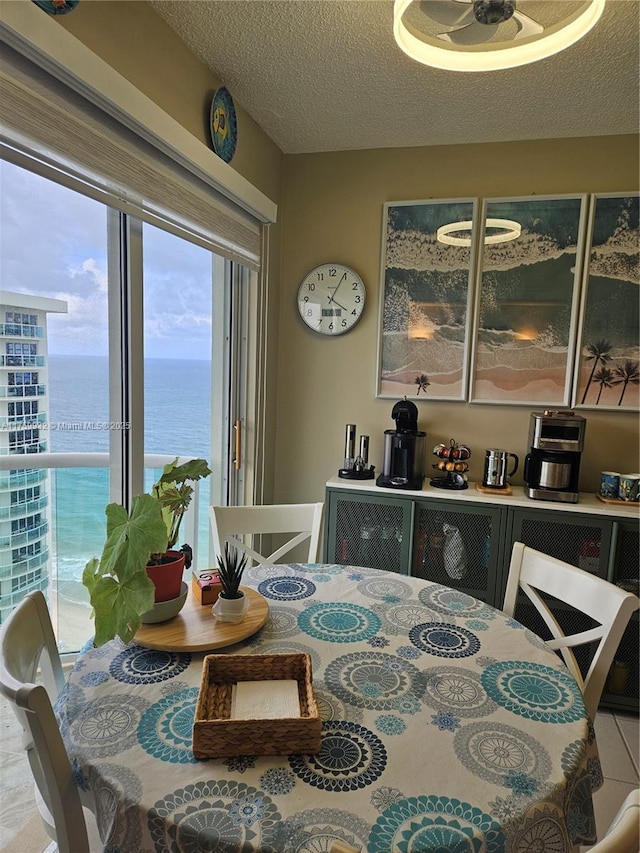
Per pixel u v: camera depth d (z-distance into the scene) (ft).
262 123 7.84
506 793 2.58
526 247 8.11
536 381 8.26
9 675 2.77
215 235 6.73
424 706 3.26
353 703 3.27
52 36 3.78
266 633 4.16
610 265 7.83
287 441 9.57
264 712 3.03
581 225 7.86
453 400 8.63
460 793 2.58
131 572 3.55
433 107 7.19
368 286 8.93
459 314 8.46
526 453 8.42
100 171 4.51
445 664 3.76
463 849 2.31
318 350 9.26
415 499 7.71
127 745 2.84
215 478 8.55
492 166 8.27
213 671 3.36
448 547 7.70
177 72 5.71
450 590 5.11
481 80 6.45
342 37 5.67
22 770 5.57
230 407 8.42
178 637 3.89
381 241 8.73
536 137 8.02
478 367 8.47
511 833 2.41
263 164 8.21
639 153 7.72
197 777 2.63
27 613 3.58
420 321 8.66
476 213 8.26
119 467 5.81
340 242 8.98
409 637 4.15
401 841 2.31
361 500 7.95
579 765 2.82
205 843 2.31
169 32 5.53
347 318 8.99
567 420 7.36
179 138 5.46
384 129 7.95
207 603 4.45
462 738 2.97
